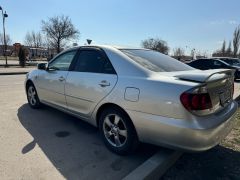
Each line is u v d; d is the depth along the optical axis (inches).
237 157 148.2
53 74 196.2
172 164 135.9
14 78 561.3
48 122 198.4
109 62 151.0
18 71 757.3
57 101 195.2
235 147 161.5
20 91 347.3
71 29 2283.5
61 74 185.5
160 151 137.3
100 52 160.2
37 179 116.6
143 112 126.1
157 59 158.6
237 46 2066.9
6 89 366.3
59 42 2266.2
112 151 146.9
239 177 127.5
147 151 148.0
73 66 177.8
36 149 147.9
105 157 140.6
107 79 145.6
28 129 181.3
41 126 188.5
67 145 155.2
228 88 142.3
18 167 126.4
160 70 141.3
